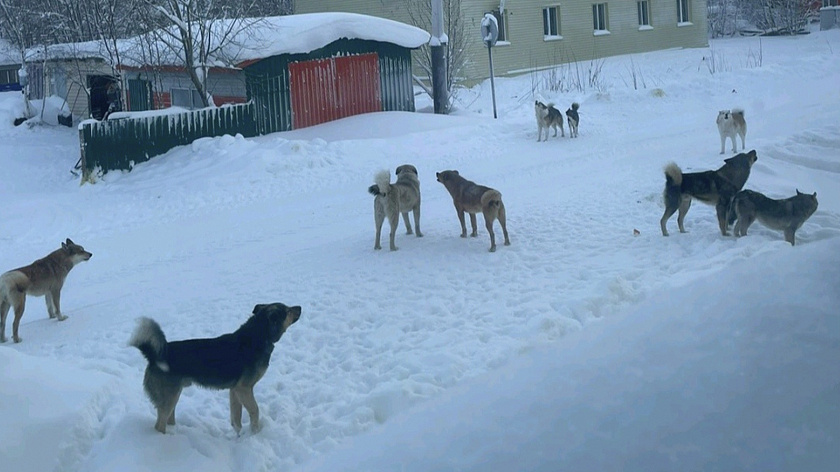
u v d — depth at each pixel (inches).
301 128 956.6
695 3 1786.4
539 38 1477.6
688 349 137.2
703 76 1147.3
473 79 1350.9
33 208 708.0
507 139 863.7
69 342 363.6
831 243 159.2
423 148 824.3
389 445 150.0
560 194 579.8
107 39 1042.1
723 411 118.3
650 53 1653.5
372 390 276.8
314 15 1017.5
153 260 519.8
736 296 149.4
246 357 248.2
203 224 612.1
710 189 427.2
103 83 1216.2
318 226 566.3
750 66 1353.3
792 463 106.0
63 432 235.6
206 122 885.8
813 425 110.2
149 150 852.6
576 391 137.8
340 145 808.3
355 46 1006.4
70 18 1102.4
